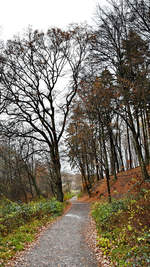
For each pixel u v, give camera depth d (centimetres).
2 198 2311
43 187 4322
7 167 2991
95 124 1628
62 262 640
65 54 2017
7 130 1875
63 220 1328
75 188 8150
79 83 1833
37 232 1009
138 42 1322
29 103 1969
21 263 630
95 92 1413
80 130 1917
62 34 1906
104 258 643
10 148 2633
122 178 2512
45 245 811
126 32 1442
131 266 522
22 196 3384
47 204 1692
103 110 1533
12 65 1898
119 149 3222
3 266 595
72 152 2628
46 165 2923
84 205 2266
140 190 1362
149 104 1437
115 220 970
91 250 741
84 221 1284
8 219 1126
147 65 1341
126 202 1199
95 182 3616
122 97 1412
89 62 1706
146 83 1256
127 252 600
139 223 751
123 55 1527
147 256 520
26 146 2552
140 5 1190
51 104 2092
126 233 754
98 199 2436
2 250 702
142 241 628
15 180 3012
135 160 4572
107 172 1535
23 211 1325
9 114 1902
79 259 661
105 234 848
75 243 831
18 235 883
